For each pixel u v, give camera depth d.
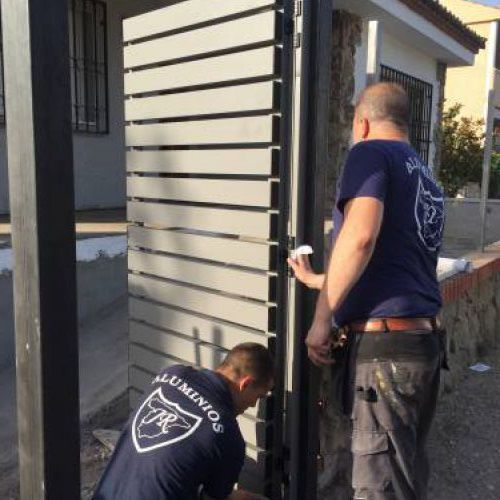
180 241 3.02
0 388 4.17
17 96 1.36
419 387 2.13
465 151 13.40
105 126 7.70
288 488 2.67
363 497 2.14
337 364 2.25
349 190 2.11
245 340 2.75
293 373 2.58
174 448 2.18
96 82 7.51
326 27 2.46
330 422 3.00
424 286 2.21
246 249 2.69
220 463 2.25
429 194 2.26
